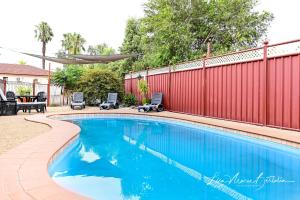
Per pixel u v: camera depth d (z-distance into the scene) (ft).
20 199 11.12
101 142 28.94
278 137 24.80
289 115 30.32
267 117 33.35
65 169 18.86
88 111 53.78
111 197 13.57
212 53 62.39
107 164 20.22
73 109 61.77
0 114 45.50
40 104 51.42
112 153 23.86
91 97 73.51
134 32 96.22
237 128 31.14
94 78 73.26
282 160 20.89
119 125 41.68
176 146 26.71
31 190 12.04
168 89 57.52
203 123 37.09
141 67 83.20
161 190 14.57
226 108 40.83
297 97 29.37
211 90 44.37
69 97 78.07
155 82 63.46
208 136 32.30
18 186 12.51
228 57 40.55
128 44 93.91
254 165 19.52
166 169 18.71
